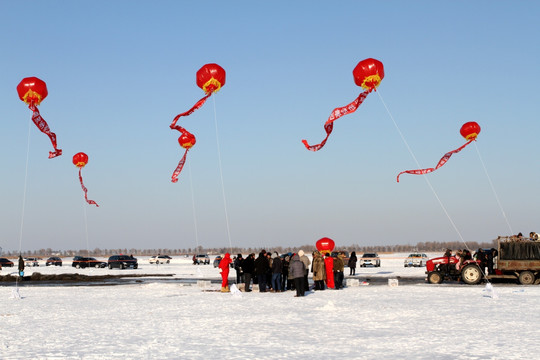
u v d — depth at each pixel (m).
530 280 28.56
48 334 13.59
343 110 24.53
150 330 14.14
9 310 19.11
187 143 34.06
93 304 21.09
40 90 28.19
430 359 10.27
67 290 28.98
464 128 30.09
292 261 23.25
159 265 76.69
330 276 27.16
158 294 25.66
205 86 26.88
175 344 12.05
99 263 69.62
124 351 11.29
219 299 22.66
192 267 66.69
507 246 29.05
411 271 49.09
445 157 29.70
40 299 23.45
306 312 17.66
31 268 70.44
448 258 31.16
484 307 18.62
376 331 13.67
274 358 10.48
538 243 28.58
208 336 13.10
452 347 11.44
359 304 19.83
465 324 14.72
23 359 10.52
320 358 10.45
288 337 12.87
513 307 18.58
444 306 19.00
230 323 15.30
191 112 26.70
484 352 10.89
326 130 24.83
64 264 91.00
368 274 43.59
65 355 10.91
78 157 37.75
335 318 16.16
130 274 48.22
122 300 22.70
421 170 29.28
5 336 13.31
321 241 41.22
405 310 17.92
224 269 26.53
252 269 26.02
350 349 11.32
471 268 29.47
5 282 38.19
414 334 13.15
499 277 29.03
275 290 25.55
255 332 13.65
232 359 10.42
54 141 29.25
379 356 10.59
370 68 24.22
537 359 10.21
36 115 28.62
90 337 13.09
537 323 14.82
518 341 12.09
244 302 21.12
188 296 24.38
